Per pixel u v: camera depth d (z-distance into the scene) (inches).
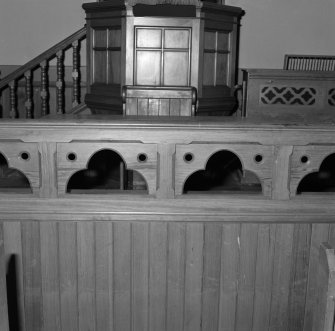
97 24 215.6
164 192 87.5
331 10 253.3
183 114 180.7
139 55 204.7
